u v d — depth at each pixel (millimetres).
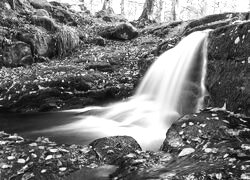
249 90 5496
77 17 18969
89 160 4480
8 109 9164
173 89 8219
